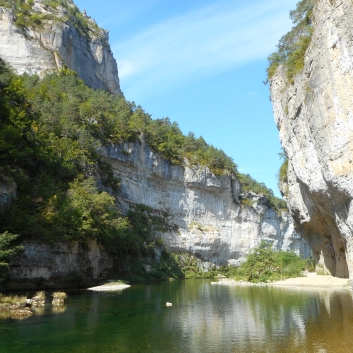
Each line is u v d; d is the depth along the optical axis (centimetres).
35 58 10125
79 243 4478
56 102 7275
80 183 5384
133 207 8100
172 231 8981
